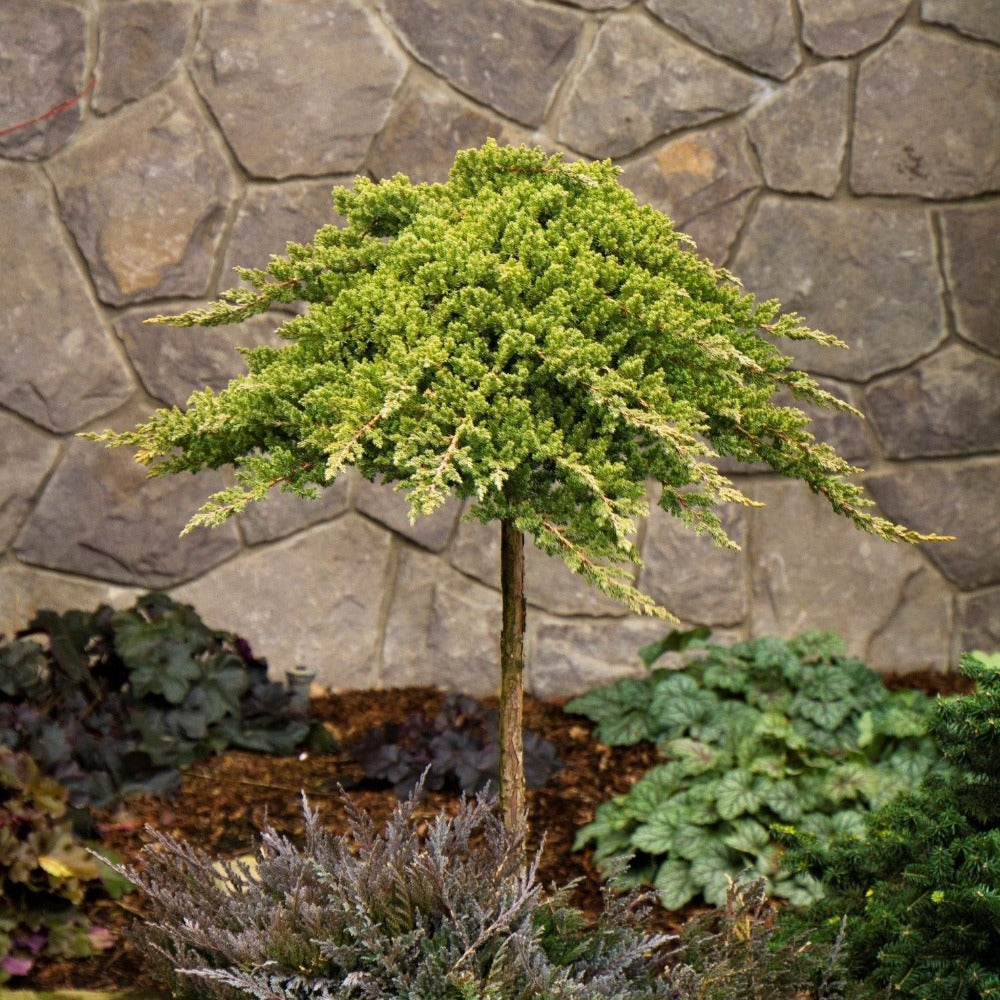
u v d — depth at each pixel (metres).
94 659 3.79
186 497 3.95
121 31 3.77
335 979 2.23
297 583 4.02
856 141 3.88
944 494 4.04
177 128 3.81
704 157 3.88
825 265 3.93
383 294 2.14
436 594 4.05
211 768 3.49
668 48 3.83
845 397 3.99
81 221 3.82
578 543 2.02
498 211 2.21
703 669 3.76
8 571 3.93
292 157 3.84
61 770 3.15
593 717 3.79
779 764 3.26
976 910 2.23
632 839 3.09
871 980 2.37
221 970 2.15
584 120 3.85
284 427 2.17
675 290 2.12
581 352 2.03
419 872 2.25
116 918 2.87
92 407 3.89
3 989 2.62
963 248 3.94
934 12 3.84
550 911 2.32
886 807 2.54
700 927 2.43
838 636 3.89
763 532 4.04
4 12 3.73
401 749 3.48
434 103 3.84
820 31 3.84
